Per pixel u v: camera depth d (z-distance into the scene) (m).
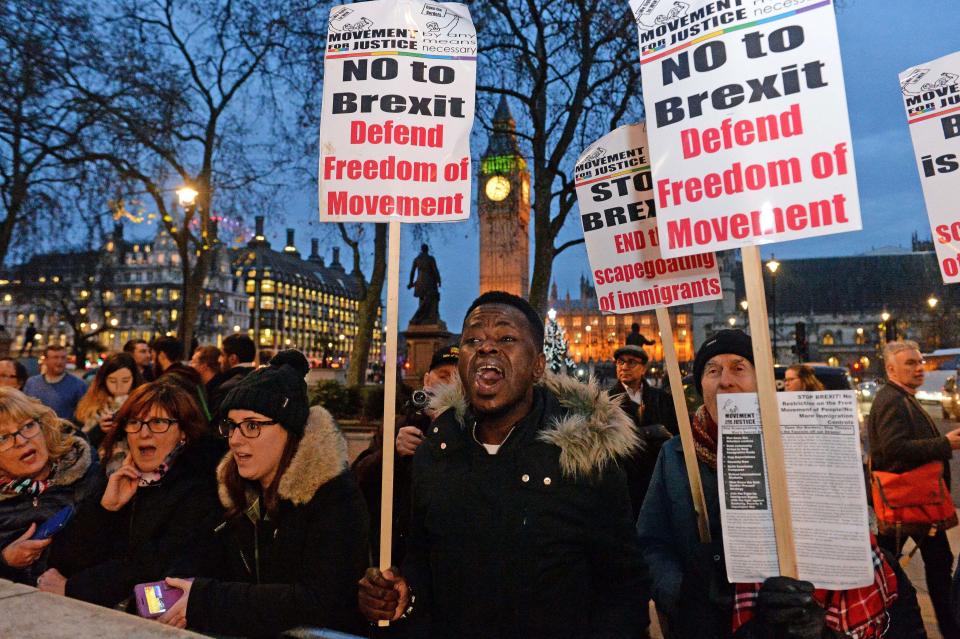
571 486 1.89
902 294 93.94
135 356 7.44
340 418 15.56
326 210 2.33
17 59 13.46
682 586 2.01
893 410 3.53
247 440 2.09
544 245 17.16
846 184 1.69
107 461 2.50
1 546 2.62
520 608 1.82
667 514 2.47
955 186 2.31
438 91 2.38
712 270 2.43
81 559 2.39
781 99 1.76
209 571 2.25
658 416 5.19
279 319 143.88
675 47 1.90
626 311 2.54
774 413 1.65
